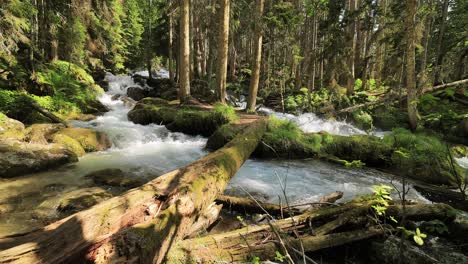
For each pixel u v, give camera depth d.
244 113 14.02
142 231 2.83
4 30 11.82
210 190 4.41
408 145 8.29
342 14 20.33
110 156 8.69
